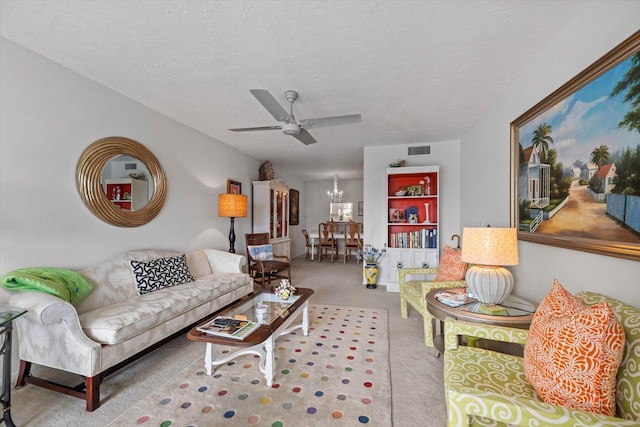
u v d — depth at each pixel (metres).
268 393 1.82
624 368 1.00
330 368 2.12
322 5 1.58
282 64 2.21
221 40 1.90
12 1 1.55
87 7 1.60
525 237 2.18
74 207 2.40
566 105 1.69
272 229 5.64
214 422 1.56
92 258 2.54
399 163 4.45
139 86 2.61
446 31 1.80
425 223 4.32
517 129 2.33
